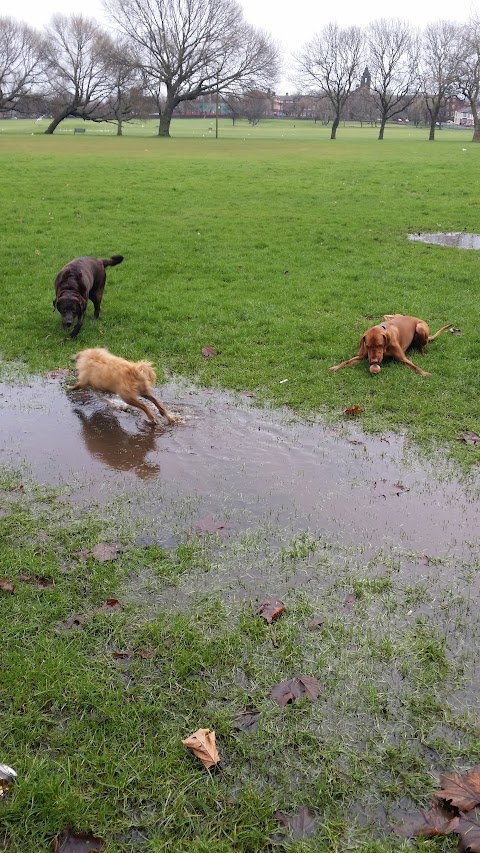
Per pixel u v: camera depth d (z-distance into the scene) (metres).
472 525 3.54
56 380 5.21
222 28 41.59
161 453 4.18
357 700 2.55
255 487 3.84
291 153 27.22
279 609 2.97
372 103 66.25
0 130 48.19
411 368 5.39
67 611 2.96
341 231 10.84
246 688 2.60
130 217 11.59
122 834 2.06
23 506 3.64
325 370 5.39
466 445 4.28
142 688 2.57
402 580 3.17
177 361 5.58
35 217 11.31
